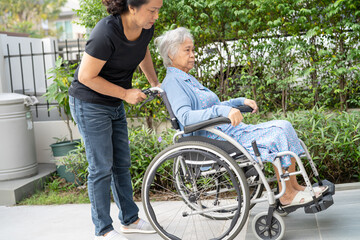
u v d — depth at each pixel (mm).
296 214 2516
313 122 3305
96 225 2312
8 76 5176
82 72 2020
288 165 2055
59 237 2549
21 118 3689
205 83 4199
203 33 4008
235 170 2021
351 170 3281
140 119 4207
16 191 3396
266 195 2148
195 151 2082
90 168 2266
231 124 2129
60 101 3652
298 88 4039
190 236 2381
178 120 2256
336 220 2332
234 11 3887
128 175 2496
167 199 3164
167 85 2250
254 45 4074
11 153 3633
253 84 4086
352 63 3891
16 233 2674
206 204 2822
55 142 4398
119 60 2088
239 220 2100
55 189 3666
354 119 3361
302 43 3795
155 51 4059
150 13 1936
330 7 3664
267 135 2146
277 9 3848
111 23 1970
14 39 5613
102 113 2203
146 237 2428
